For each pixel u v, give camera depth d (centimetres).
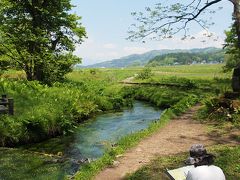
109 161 1246
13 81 3112
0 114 1995
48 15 3806
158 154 1348
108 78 6688
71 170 1328
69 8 3947
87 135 2089
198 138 1583
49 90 2997
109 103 3253
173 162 1212
